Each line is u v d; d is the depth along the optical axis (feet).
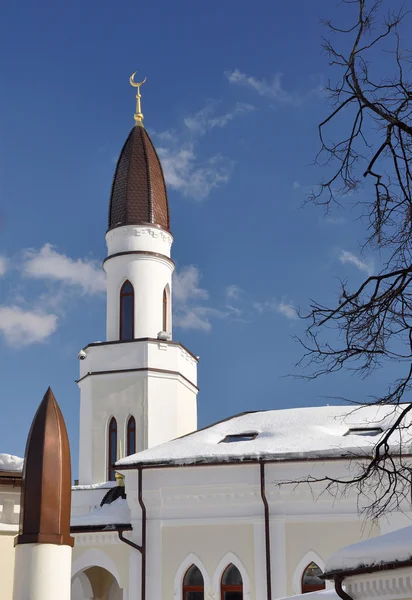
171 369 121.60
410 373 40.01
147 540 85.92
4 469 47.75
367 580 38.73
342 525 81.82
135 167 134.21
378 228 38.86
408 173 38.47
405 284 38.50
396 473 43.37
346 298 39.73
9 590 46.98
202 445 89.30
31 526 40.75
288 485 82.94
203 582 83.92
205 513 85.40
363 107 38.47
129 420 119.85
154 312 127.85
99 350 122.31
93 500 112.78
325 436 87.76
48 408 42.63
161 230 131.34
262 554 82.84
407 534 38.01
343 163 38.96
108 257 130.52
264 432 93.20
